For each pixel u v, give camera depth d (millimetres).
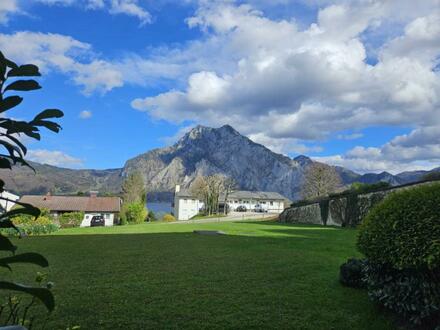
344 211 27125
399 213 4445
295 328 4414
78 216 35250
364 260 5934
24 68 1282
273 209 85625
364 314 4812
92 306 5121
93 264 8281
